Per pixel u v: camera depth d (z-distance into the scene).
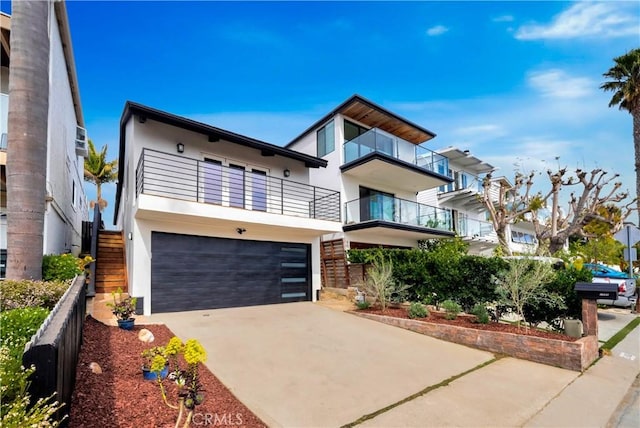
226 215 10.12
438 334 8.00
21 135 5.91
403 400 4.57
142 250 9.44
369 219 15.70
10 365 2.63
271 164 13.16
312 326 8.52
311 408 4.22
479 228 23.28
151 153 10.16
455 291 9.69
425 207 17.64
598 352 7.05
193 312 9.83
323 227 12.55
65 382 3.00
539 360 6.45
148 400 3.71
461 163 25.33
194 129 10.72
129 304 7.10
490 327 7.68
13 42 6.06
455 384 5.23
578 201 21.48
